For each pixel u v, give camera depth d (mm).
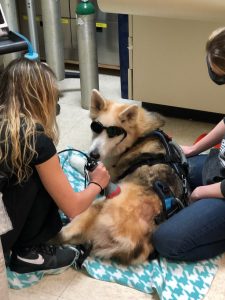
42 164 1471
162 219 1800
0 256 1257
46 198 1605
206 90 2850
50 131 1559
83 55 3123
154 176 1854
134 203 1766
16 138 1399
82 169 2314
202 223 1710
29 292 1673
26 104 1459
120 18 3059
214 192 1772
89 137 2871
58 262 1729
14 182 1496
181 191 1883
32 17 3354
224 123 2068
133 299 1642
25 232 1653
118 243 1717
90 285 1710
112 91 3656
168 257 1754
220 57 1609
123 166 2021
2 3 3158
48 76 1502
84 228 1802
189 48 2740
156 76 2961
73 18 3889
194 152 2193
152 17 2740
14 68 1469
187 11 2312
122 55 3229
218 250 1818
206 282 1706
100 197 2006
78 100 3463
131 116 1979
